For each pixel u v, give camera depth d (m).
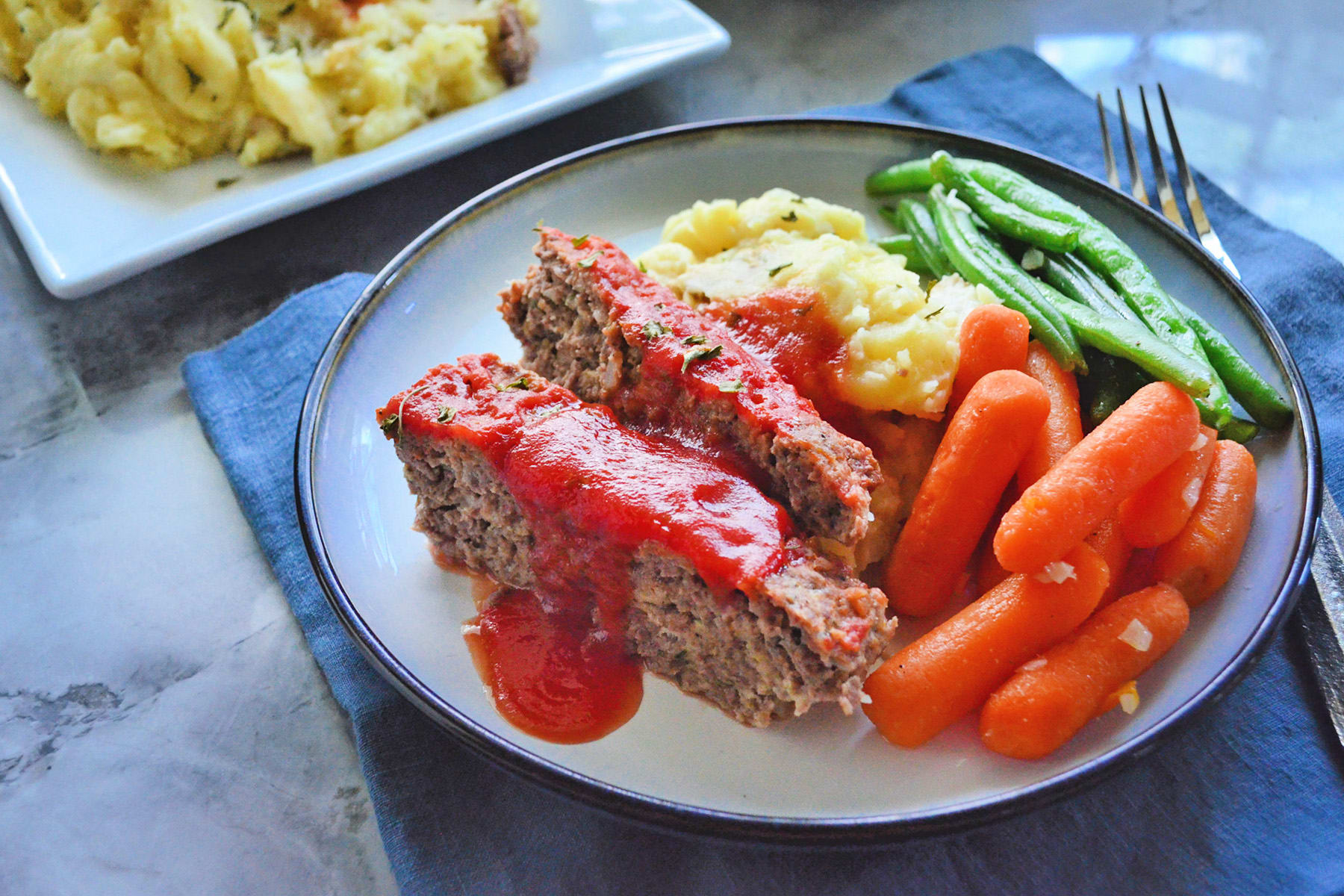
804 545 0.27
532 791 0.27
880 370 0.30
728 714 0.28
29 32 0.43
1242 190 0.43
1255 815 0.26
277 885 0.27
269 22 0.41
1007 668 0.27
